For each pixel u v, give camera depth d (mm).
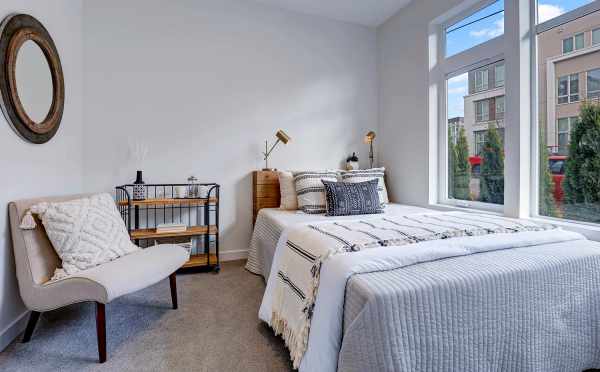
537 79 2145
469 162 2697
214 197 2939
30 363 1435
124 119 2748
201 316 1911
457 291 1078
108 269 1557
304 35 3346
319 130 3422
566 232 1654
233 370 1390
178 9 2891
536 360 1190
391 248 1322
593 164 1855
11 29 1704
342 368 1015
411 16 3133
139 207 2816
